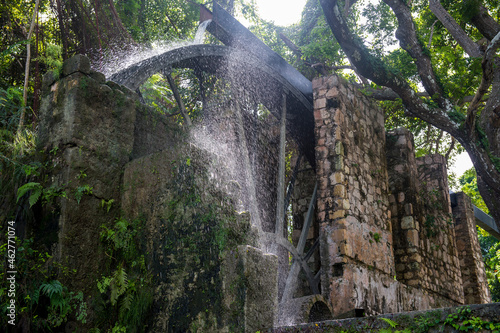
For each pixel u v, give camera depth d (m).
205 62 7.71
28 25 8.02
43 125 4.45
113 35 8.08
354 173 8.23
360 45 8.73
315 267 8.79
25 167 4.16
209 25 7.92
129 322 4.08
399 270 9.32
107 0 8.61
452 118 9.19
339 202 7.63
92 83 4.48
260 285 3.95
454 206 13.91
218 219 4.08
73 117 4.26
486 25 10.09
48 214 4.05
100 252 4.14
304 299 6.40
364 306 7.32
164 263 4.15
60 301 3.71
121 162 4.58
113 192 4.43
